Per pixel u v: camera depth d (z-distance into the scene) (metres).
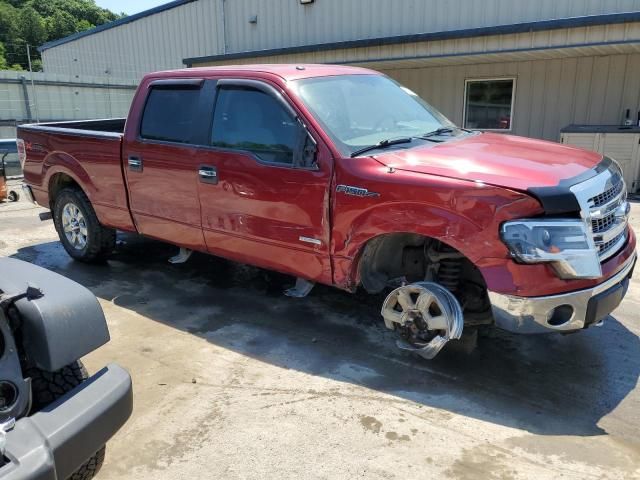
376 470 2.62
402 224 3.24
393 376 3.48
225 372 3.56
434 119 4.48
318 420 3.03
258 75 4.01
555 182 2.95
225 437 2.90
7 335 1.92
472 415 3.05
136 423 3.03
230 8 16.23
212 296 4.86
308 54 12.35
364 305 4.61
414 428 2.94
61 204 5.75
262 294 4.89
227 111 4.14
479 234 2.97
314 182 3.59
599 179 3.14
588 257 2.91
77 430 1.88
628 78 9.89
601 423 2.97
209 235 4.39
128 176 4.86
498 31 9.34
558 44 8.90
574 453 2.72
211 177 4.16
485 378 3.44
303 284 4.05
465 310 3.56
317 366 3.62
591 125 9.89
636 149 8.88
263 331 4.15
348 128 3.77
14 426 1.81
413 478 2.57
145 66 20.22
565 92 10.56
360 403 3.18
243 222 4.07
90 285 5.19
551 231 2.85
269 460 2.71
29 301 2.03
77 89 16.20
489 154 3.46
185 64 15.36
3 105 14.55
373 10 12.83
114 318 4.42
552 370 3.52
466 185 3.01
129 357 3.77
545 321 2.97
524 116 11.13
